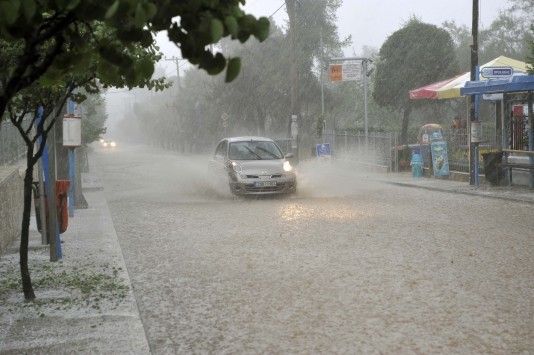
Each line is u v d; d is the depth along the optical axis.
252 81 37.00
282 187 14.75
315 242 9.09
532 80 13.46
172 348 4.79
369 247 8.63
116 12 2.17
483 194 14.68
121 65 2.75
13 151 17.02
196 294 6.36
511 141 16.39
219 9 2.34
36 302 5.89
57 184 8.21
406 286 6.48
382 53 27.30
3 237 8.56
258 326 5.27
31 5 2.26
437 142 18.95
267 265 7.62
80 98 6.24
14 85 2.56
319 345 4.77
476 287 6.39
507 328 5.08
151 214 12.50
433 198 14.66
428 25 26.56
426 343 4.75
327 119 36.34
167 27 2.43
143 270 7.50
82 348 4.63
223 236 9.77
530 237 9.18
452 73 26.56
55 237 7.82
